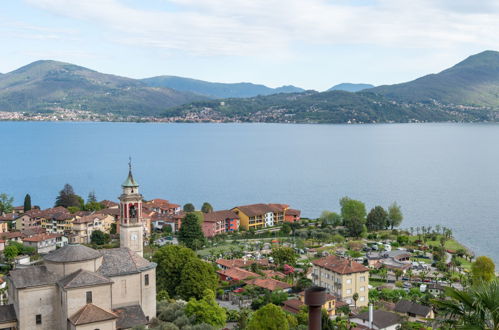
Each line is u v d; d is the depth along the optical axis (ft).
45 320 273.13
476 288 100.78
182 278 391.04
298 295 440.45
